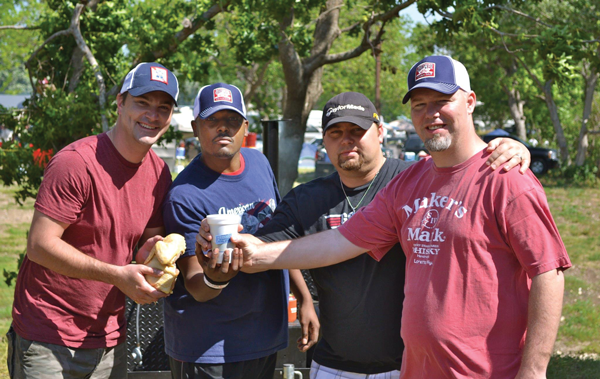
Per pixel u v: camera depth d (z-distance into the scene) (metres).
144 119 2.83
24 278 2.97
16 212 14.30
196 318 3.00
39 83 6.33
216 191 3.05
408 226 2.44
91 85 6.30
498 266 2.23
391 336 2.85
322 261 2.73
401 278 2.82
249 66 8.13
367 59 29.56
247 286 3.02
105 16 6.66
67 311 2.91
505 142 2.32
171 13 7.08
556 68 6.71
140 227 3.01
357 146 2.86
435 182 2.41
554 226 2.18
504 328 2.21
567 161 25.42
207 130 2.97
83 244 2.89
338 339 2.91
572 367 5.30
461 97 2.35
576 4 11.49
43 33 6.67
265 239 2.94
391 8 8.31
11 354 3.00
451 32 6.97
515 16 15.91
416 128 2.43
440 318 2.26
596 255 9.88
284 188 5.52
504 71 27.00
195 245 2.86
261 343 3.07
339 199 2.98
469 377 2.22
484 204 2.25
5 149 6.08
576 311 7.13
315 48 9.93
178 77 7.20
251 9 7.09
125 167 2.92
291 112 9.93
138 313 3.99
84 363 2.97
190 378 3.03
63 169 2.75
